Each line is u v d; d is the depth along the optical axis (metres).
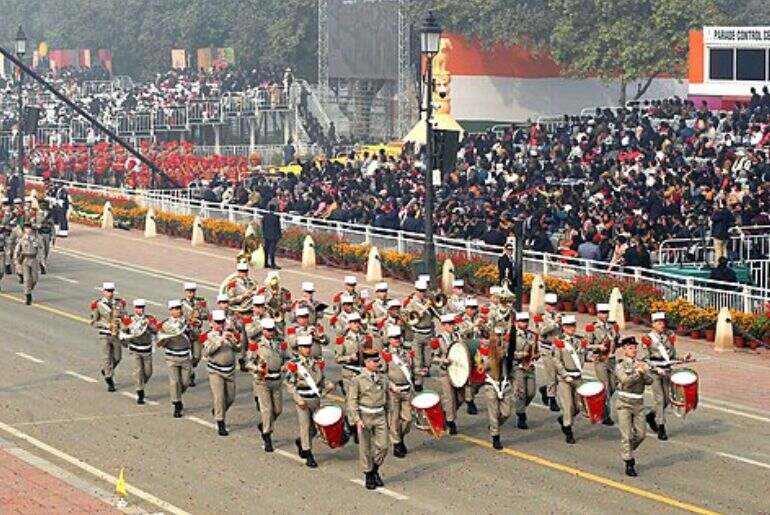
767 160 110.31
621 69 168.62
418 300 66.06
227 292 67.44
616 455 55.16
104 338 66.38
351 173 124.75
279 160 177.50
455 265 91.81
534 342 59.03
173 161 147.12
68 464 53.97
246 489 50.72
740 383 68.12
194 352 62.97
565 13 167.88
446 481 51.62
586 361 60.25
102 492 49.47
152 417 61.72
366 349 51.88
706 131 122.81
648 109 135.38
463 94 171.12
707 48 142.88
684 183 104.19
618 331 59.97
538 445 56.72
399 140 168.25
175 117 183.12
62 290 94.88
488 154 128.50
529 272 89.75
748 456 55.09
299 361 53.84
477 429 59.16
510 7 169.12
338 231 105.38
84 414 62.16
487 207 100.50
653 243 91.19
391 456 55.06
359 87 181.00
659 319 57.72
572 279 85.81
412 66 179.00
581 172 115.00
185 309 63.12
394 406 54.66
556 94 175.00
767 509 48.09
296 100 183.88
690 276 82.06
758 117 122.69
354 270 102.25
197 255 110.50
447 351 58.31
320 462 54.34
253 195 120.00
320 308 67.69
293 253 107.12
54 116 188.00
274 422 57.88
